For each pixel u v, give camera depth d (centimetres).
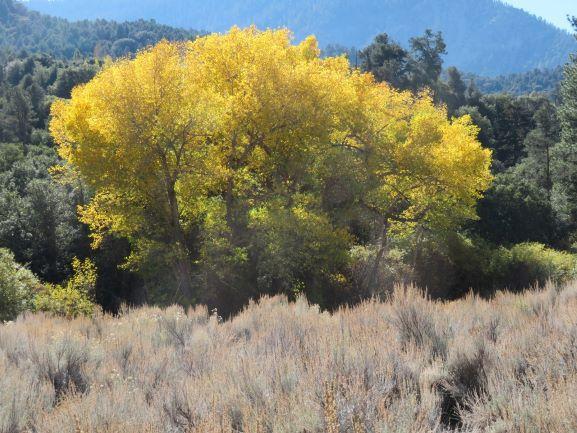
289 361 436
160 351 594
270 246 1977
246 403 367
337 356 425
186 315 908
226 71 2298
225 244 1992
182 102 1928
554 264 2820
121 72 1895
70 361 534
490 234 4231
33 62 14525
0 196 3244
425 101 3125
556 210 4375
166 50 1942
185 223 2191
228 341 631
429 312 554
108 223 2206
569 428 293
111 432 345
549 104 8325
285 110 2095
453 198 2733
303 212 2053
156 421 364
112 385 463
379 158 2444
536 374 387
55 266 2800
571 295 726
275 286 2105
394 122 2709
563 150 3900
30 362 536
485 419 350
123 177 1978
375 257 2502
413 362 433
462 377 421
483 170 2788
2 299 1359
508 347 452
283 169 2317
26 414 391
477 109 8125
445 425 371
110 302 2661
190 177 1942
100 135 1948
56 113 2158
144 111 1880
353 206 2412
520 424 310
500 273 2909
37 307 1418
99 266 2714
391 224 2797
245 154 2214
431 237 2861
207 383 415
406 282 2330
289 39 2697
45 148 6028
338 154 2298
